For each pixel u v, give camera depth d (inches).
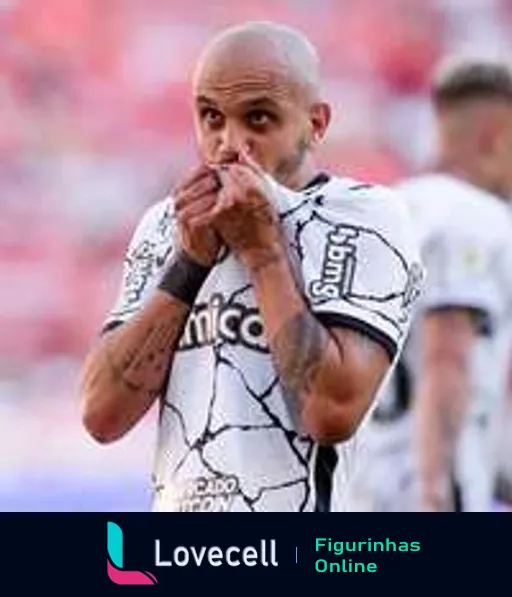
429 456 609.6
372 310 377.7
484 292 617.0
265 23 393.4
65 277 1466.5
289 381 370.9
